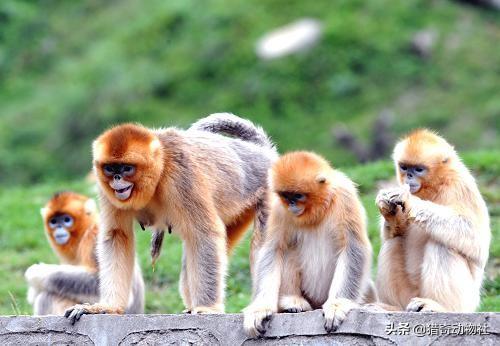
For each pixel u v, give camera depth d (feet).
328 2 191.01
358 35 180.45
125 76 186.29
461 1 187.32
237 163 53.83
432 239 46.42
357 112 167.63
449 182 47.88
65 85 191.93
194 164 50.49
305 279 46.91
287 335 42.78
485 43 176.86
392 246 47.50
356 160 154.61
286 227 46.91
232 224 54.80
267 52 180.86
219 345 44.04
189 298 53.21
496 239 70.85
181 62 185.16
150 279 74.38
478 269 47.03
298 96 172.14
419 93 168.45
